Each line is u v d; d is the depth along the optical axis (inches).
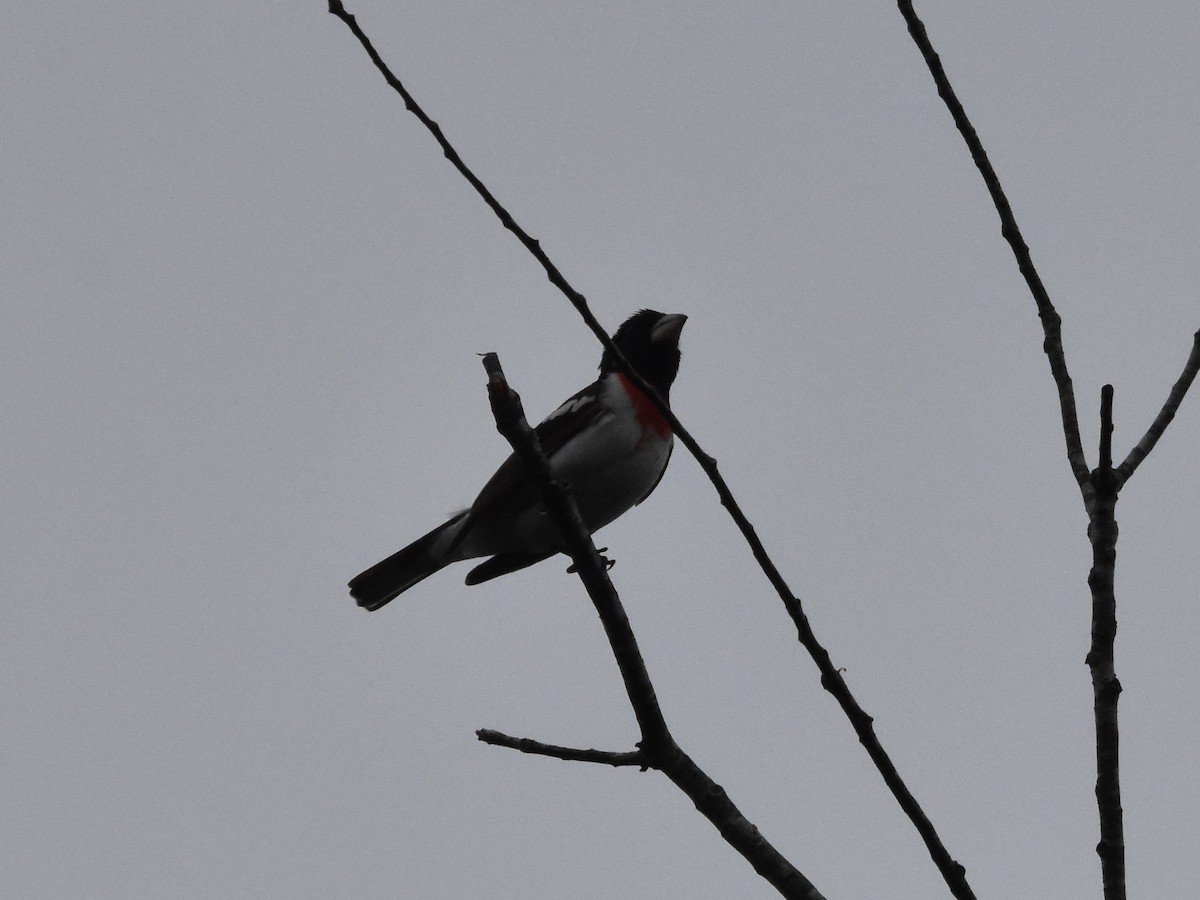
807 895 269.1
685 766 277.4
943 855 240.1
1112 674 233.9
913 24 261.7
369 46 247.0
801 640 242.8
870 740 241.9
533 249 242.8
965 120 260.4
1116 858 225.6
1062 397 257.0
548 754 281.3
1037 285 261.0
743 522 239.9
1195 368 257.6
